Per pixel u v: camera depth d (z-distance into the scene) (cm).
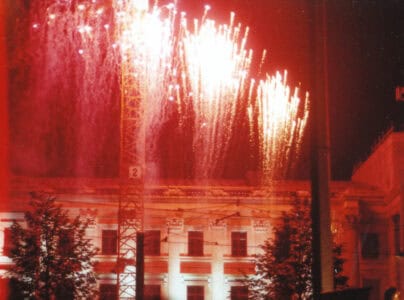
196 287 6544
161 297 6494
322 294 1037
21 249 4869
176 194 6588
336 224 6506
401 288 6069
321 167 1155
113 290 6353
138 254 3681
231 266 6538
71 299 4862
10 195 6322
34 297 4775
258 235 6556
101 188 6531
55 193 6456
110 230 6469
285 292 4844
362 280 6462
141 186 4956
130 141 4922
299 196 5219
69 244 4903
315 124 1166
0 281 4909
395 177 6194
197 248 6594
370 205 6581
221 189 6600
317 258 1134
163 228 6575
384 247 6506
